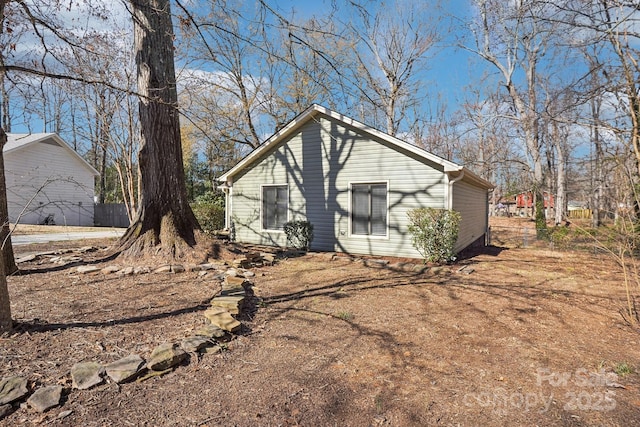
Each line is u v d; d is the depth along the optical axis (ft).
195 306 14.52
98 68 30.17
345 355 10.59
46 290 16.75
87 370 8.54
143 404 7.62
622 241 16.58
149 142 24.36
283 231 36.40
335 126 33.22
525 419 7.47
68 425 6.77
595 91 28.76
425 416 7.50
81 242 37.11
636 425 7.31
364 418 7.39
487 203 48.55
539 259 30.86
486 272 24.48
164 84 24.18
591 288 19.88
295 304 15.94
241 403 7.82
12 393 7.43
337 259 29.01
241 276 20.38
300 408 7.69
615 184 16.69
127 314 13.30
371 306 15.88
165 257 23.24
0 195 15.29
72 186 67.10
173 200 24.70
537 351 11.14
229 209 40.73
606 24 30.30
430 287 19.79
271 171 37.29
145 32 23.48
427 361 10.28
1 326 10.62
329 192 33.68
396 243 30.27
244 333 12.15
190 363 9.64
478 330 13.01
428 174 28.81
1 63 12.40
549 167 78.38
